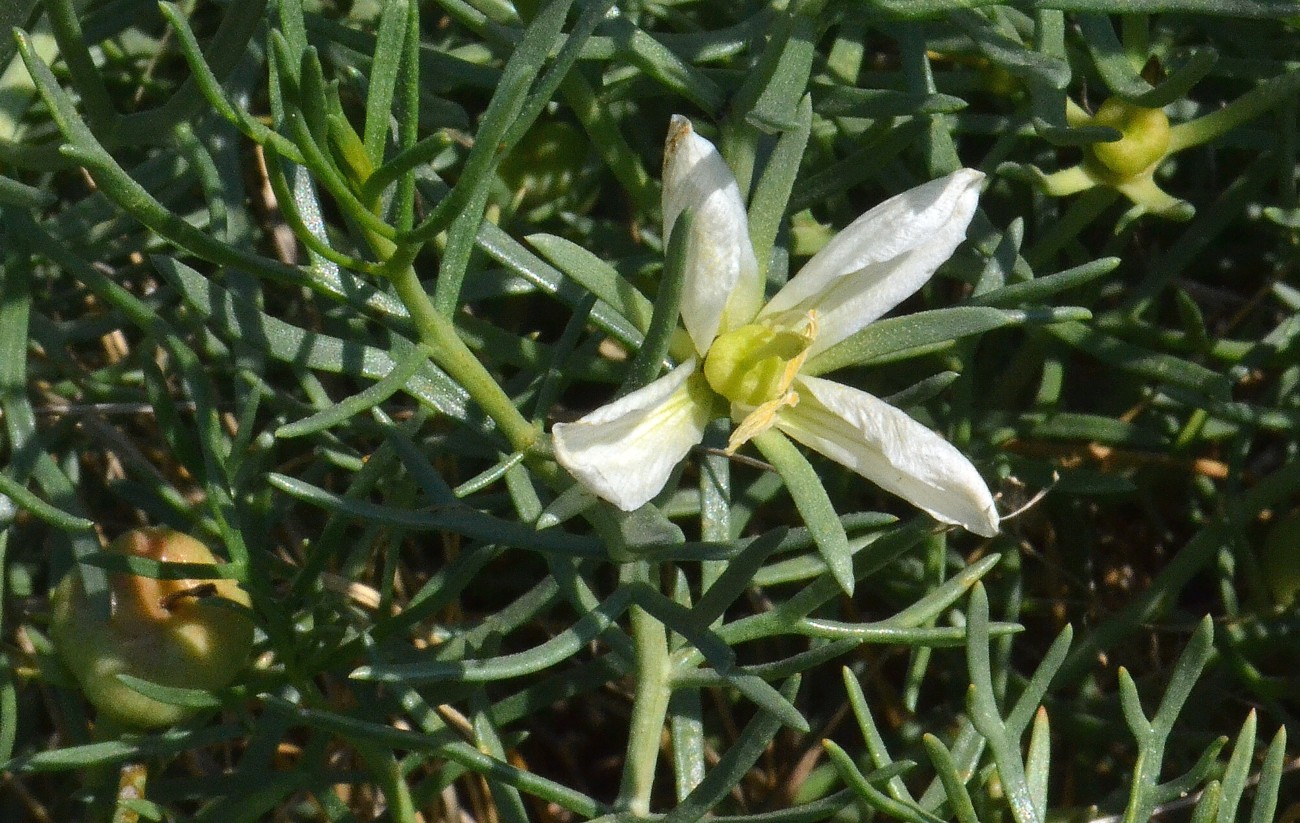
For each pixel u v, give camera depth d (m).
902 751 0.28
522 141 0.28
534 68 0.21
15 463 0.25
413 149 0.21
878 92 0.26
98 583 0.24
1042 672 0.24
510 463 0.23
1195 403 0.28
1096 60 0.27
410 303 0.22
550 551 0.23
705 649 0.23
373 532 0.26
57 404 0.29
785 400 0.22
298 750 0.28
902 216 0.22
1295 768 0.28
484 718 0.25
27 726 0.28
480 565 0.25
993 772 0.26
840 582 0.22
